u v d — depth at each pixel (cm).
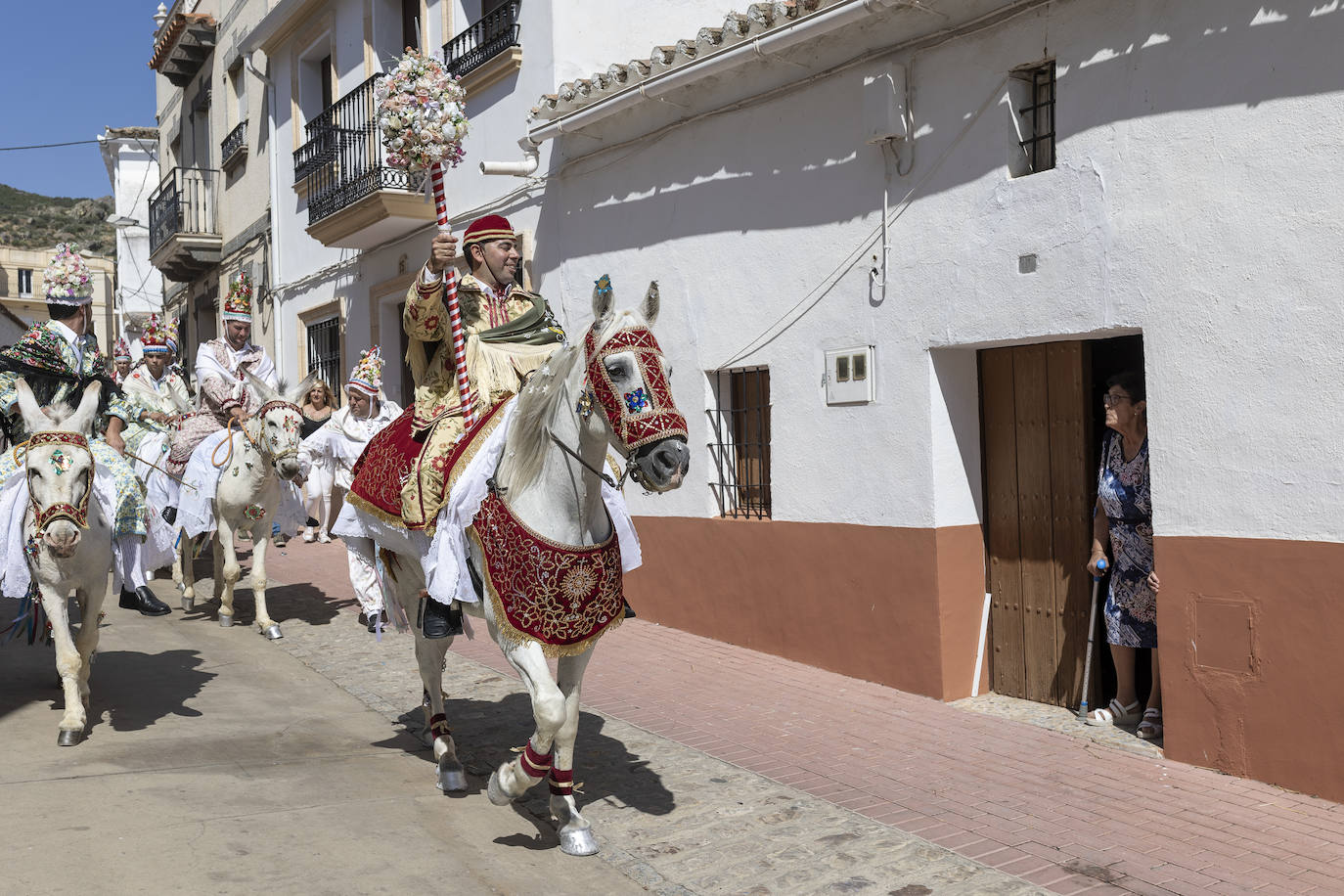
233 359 992
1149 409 561
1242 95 518
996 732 617
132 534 642
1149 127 555
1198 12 534
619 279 931
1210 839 458
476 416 478
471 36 1171
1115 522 612
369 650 830
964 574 691
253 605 1018
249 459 876
